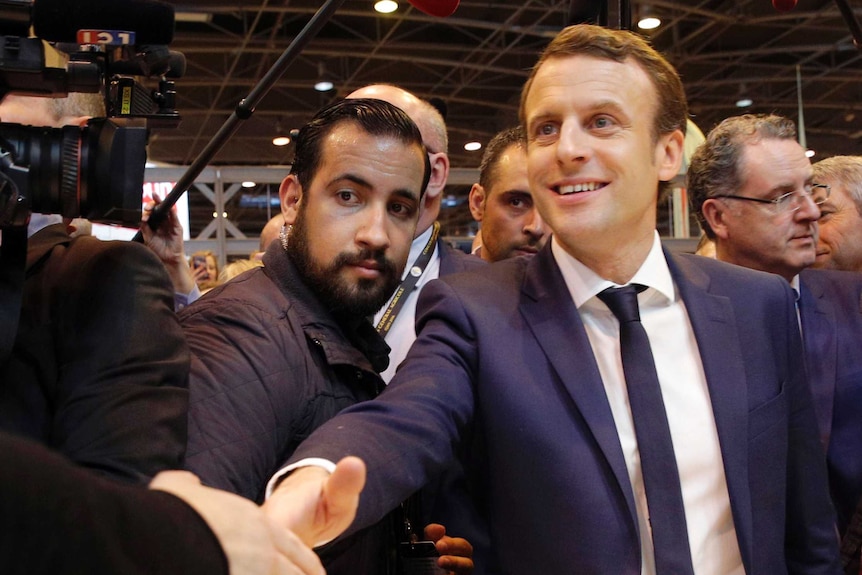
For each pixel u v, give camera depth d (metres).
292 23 8.36
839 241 2.36
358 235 1.22
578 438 1.06
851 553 1.57
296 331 1.18
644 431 1.06
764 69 9.95
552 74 1.10
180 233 1.90
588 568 1.01
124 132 0.84
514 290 1.19
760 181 1.95
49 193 0.81
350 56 9.12
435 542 1.17
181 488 0.54
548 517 1.04
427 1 1.18
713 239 2.12
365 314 1.26
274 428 1.08
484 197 2.33
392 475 0.91
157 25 0.90
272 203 13.55
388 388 1.06
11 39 0.79
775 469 1.12
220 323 1.13
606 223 1.09
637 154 1.10
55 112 1.08
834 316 1.91
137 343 0.89
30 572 0.40
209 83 9.45
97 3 0.88
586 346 1.09
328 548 0.95
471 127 11.87
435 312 1.15
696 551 1.06
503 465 1.08
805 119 11.59
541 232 2.20
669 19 8.23
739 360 1.13
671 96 1.14
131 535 0.43
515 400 1.08
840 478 1.79
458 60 9.41
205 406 1.02
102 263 0.92
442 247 2.03
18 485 0.39
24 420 0.85
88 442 0.82
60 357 0.88
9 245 0.83
